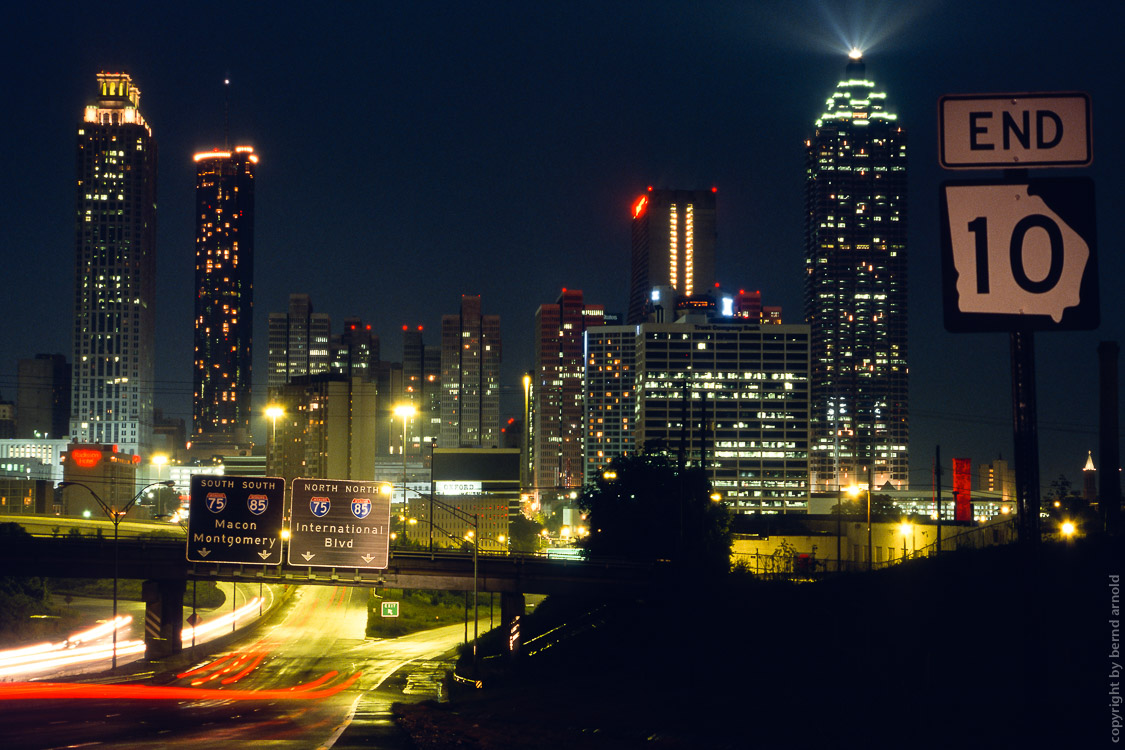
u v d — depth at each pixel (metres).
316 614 137.75
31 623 123.88
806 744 23.05
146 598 86.88
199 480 70.19
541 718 38.09
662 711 34.00
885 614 40.34
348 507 69.44
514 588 81.69
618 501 95.38
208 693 60.50
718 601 61.47
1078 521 70.25
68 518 170.88
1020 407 7.97
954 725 20.64
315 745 30.55
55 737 33.78
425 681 75.25
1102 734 16.72
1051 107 7.82
